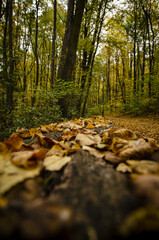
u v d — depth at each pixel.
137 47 13.65
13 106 3.88
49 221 0.37
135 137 1.45
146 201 0.44
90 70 8.45
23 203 0.46
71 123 2.68
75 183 0.60
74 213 0.44
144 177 0.51
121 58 15.36
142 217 0.38
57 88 4.58
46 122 3.84
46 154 0.99
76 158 0.89
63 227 0.37
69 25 6.05
